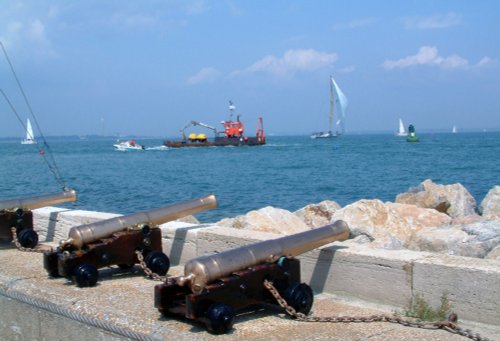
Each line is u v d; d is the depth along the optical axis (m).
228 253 5.88
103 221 7.70
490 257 10.19
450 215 21.61
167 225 8.90
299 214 17.72
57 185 50.16
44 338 6.90
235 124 146.75
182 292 5.94
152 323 5.81
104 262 7.45
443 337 5.26
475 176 52.62
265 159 93.31
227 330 5.54
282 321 5.88
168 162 88.88
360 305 6.47
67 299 6.65
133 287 7.18
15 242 9.62
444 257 6.25
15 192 44.62
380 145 151.88
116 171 69.25
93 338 6.24
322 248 6.94
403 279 6.24
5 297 7.43
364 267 6.56
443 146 135.62
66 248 7.41
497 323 5.63
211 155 110.06
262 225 13.31
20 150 153.38
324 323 5.78
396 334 5.36
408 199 22.17
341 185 48.22
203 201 8.60
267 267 6.01
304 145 158.00
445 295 5.93
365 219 14.42
